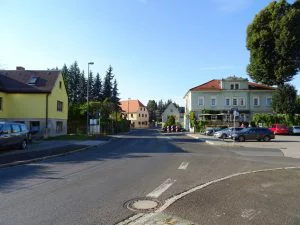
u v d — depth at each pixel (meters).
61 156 17.77
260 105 66.19
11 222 6.31
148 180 10.53
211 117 65.75
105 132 52.16
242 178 10.78
